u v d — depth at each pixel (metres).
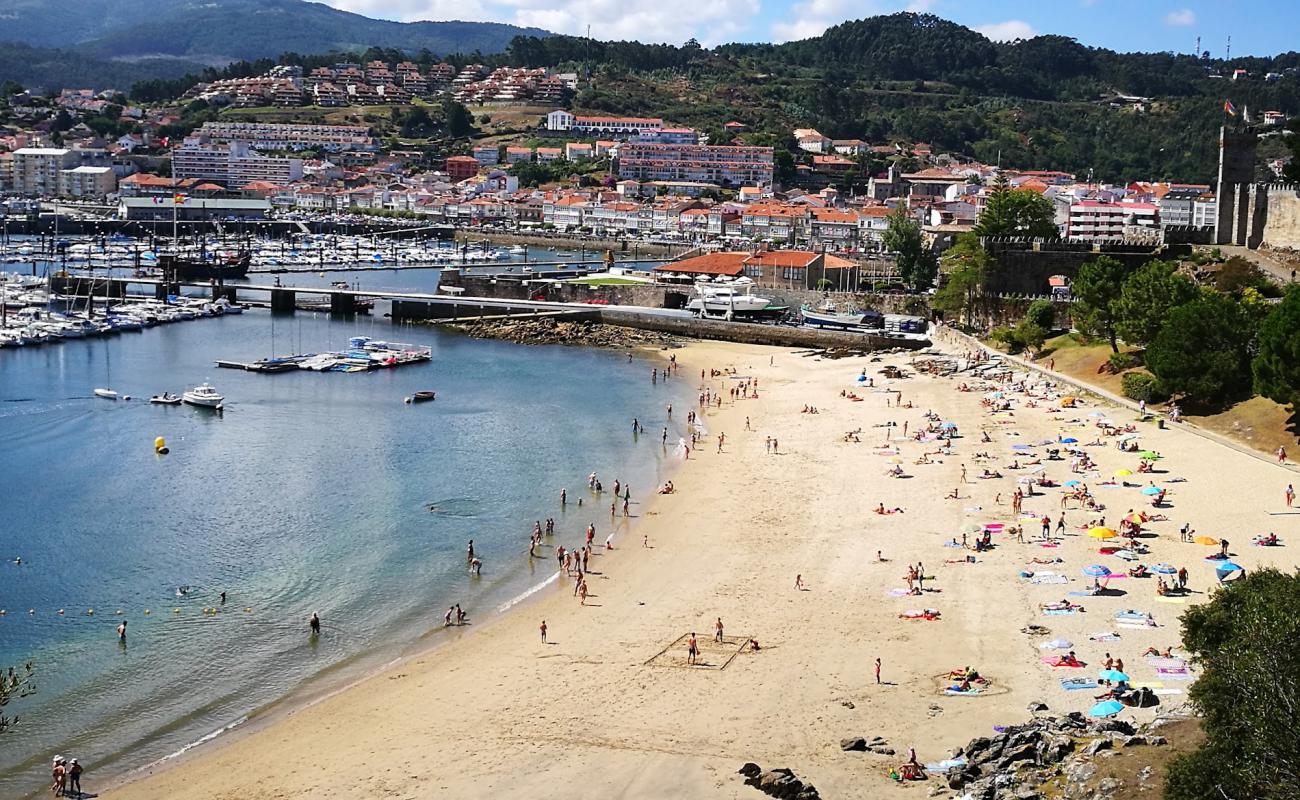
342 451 139.38
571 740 68.38
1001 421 144.75
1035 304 193.25
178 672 80.00
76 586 95.25
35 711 74.38
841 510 111.81
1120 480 115.25
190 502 118.06
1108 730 63.25
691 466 130.75
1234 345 136.88
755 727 68.94
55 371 193.75
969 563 95.44
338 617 89.38
